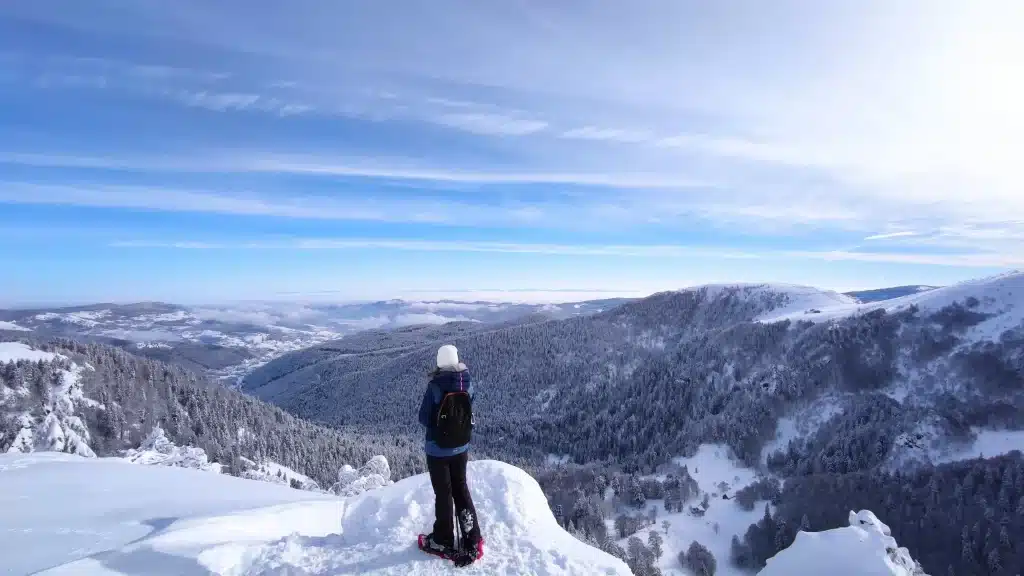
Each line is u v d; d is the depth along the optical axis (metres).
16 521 9.03
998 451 105.44
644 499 109.25
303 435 114.31
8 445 80.25
